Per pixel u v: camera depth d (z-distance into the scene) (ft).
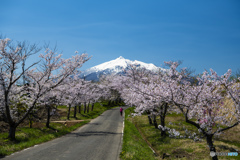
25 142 55.11
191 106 40.19
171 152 53.47
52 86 73.56
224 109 42.73
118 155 43.80
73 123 106.52
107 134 76.43
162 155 52.06
